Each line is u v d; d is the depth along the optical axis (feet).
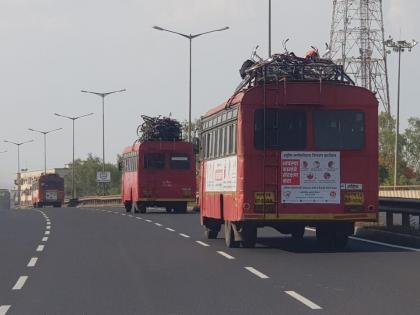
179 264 55.67
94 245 72.90
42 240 79.77
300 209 62.95
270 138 62.90
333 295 40.24
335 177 63.05
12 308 37.60
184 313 35.65
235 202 64.69
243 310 36.17
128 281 46.83
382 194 208.54
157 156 148.25
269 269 51.78
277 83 62.85
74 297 40.88
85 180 563.89
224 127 70.13
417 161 354.74
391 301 38.17
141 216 135.85
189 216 135.03
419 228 74.38
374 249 65.05
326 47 69.00
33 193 319.06
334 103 63.00
